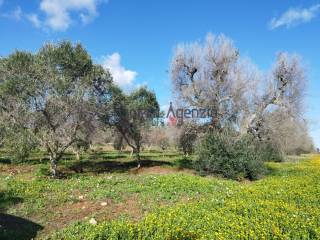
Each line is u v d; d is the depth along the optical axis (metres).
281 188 14.13
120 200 13.06
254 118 26.52
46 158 31.06
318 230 7.64
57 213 11.43
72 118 20.62
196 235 7.89
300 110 27.41
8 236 9.06
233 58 25.75
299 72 27.17
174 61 26.48
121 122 26.66
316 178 18.92
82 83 21.31
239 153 22.38
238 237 7.30
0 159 28.64
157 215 9.77
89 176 20.77
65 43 22.95
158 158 38.44
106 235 7.96
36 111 20.50
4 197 12.78
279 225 8.23
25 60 21.72
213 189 15.54
